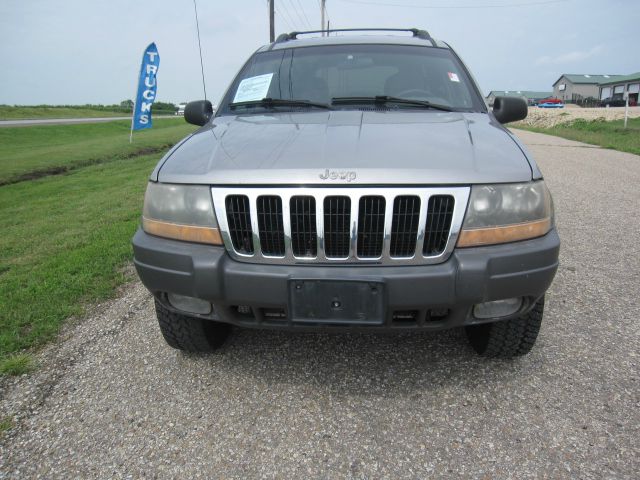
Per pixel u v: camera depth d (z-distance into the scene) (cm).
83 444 205
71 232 574
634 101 6581
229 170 206
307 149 213
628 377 239
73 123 3822
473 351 267
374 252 198
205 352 272
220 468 190
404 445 199
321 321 200
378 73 306
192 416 221
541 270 201
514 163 208
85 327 312
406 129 236
